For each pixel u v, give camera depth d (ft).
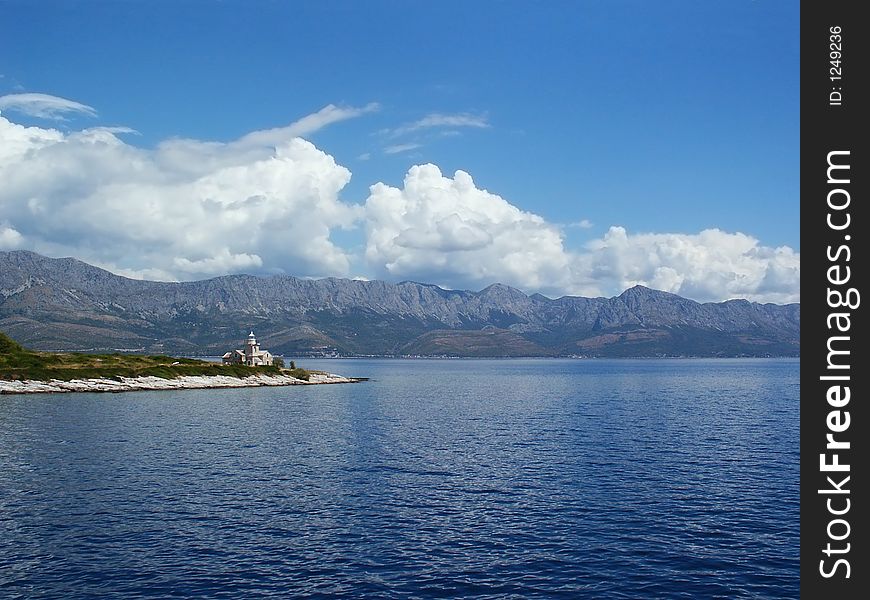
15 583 113.09
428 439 283.79
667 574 119.24
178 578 115.96
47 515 152.35
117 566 121.19
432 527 145.89
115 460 224.74
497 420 364.79
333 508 161.17
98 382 597.52
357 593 110.63
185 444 263.70
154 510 157.58
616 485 187.21
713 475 200.64
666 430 313.12
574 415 393.09
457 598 109.09
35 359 655.76
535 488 183.42
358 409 438.81
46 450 244.63
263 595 109.40
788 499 169.89
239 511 157.58
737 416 381.40
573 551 130.82
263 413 403.75
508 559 126.41
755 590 112.57
